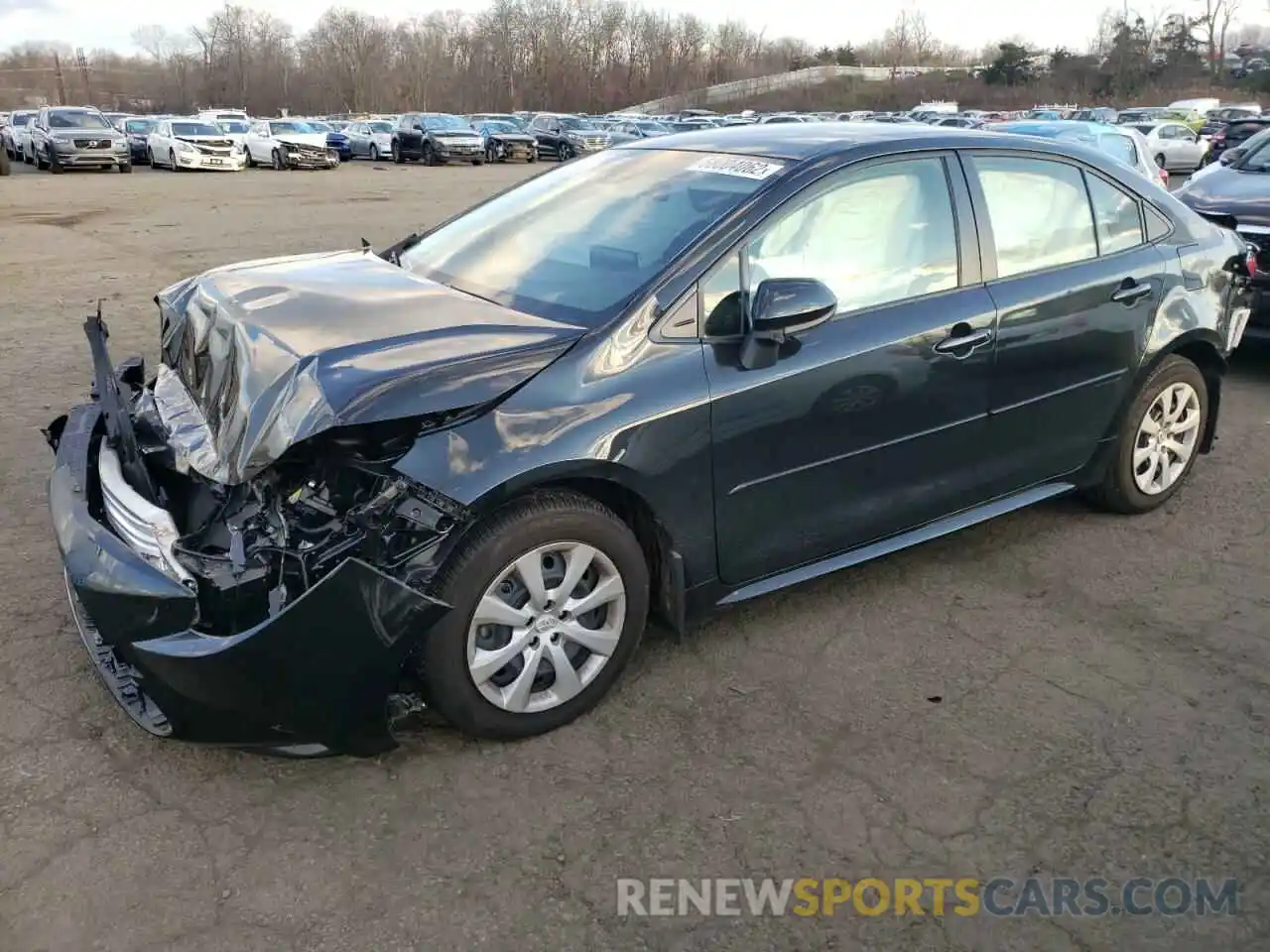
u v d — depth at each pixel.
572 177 4.29
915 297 3.75
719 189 3.62
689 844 2.80
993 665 3.66
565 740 3.22
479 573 2.95
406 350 2.98
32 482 5.08
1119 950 2.50
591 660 3.28
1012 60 81.94
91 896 2.59
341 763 3.10
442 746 3.19
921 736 3.27
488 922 2.54
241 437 2.88
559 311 3.35
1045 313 4.06
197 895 2.60
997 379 3.97
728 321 3.34
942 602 4.10
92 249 13.64
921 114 44.00
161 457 3.35
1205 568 4.41
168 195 22.66
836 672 3.60
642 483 3.17
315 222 17.36
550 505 3.05
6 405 6.34
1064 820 2.91
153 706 3.01
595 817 2.89
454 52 93.06
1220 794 3.02
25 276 11.35
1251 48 85.81
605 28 92.88
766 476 3.45
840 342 3.53
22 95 104.69
